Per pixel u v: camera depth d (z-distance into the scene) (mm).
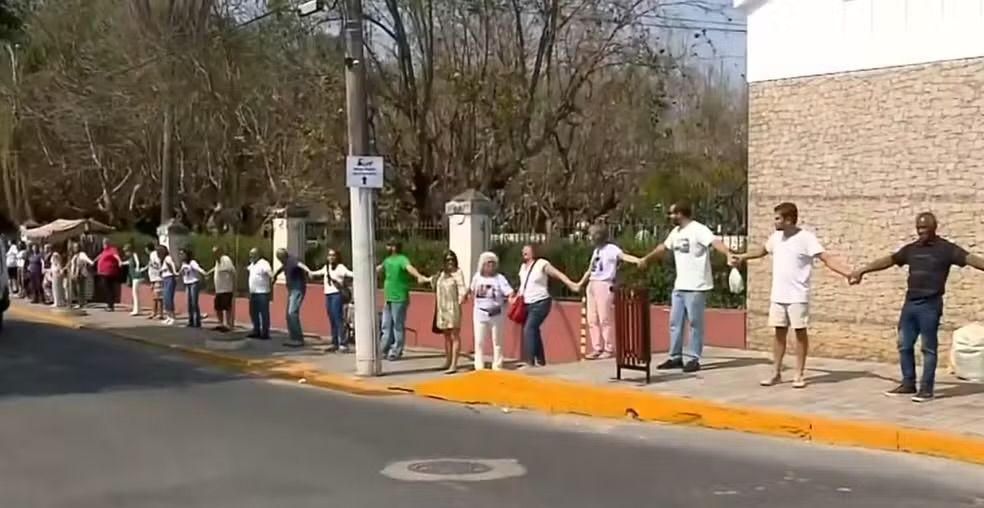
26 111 41750
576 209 30625
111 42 36406
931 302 11836
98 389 15477
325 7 21141
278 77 31344
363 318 16312
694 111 35312
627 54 27312
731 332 16641
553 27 26953
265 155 34719
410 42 27297
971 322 13883
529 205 30281
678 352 14570
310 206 31281
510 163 27641
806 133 15477
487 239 19641
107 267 31484
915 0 14328
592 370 14977
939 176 14164
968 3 13828
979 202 13812
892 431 10469
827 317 15328
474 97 26781
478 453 10383
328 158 28031
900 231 14547
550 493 8664
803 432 11078
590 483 9031
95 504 8461
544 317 16234
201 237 30578
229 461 10031
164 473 9547
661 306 17594
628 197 30000
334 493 8719
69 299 31078
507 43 27234
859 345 15000
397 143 27766
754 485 8961
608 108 28969
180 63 34344
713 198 17703
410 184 28078
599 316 16531
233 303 24359
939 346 14188
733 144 36938
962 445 9977
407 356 18703
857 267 14953
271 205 35406
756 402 12156
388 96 27141
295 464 9875
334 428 11898
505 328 18672
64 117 40625
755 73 16047
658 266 17922
